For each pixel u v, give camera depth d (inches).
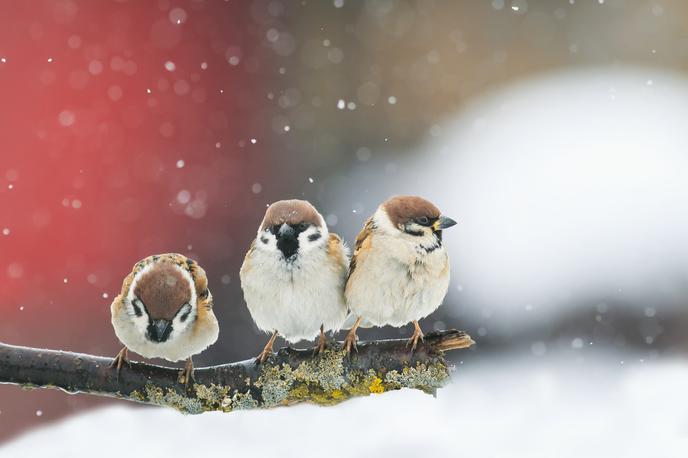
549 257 495.5
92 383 217.8
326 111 695.7
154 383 217.3
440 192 604.1
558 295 454.6
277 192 606.2
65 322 475.2
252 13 702.5
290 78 703.7
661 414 300.2
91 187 571.8
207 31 677.9
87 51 618.8
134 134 611.2
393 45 738.2
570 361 373.7
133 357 419.2
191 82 657.0
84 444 292.0
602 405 307.9
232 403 216.5
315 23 730.2
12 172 560.4
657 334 403.5
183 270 238.2
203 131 645.3
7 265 515.8
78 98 605.3
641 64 740.7
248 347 430.0
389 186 607.5
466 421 299.0
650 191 562.9
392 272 243.0
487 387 337.1
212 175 610.9
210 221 571.5
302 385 214.8
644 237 505.0
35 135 581.3
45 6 612.1
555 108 697.6
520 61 745.6
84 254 535.8
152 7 644.7
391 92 716.7
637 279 459.5
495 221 552.7
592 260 486.3
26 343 450.9
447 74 733.3
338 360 213.2
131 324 230.4
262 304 243.6
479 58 746.2
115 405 359.9
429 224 246.2
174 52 655.1
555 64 757.3
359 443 282.8
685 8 744.3
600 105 689.6
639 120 676.7
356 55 726.5
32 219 543.8
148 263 243.0
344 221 561.6
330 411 303.1
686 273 458.6
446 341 211.2
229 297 483.2
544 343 406.0
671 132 655.1
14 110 582.2
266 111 674.8
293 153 650.8
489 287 472.7
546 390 331.6
